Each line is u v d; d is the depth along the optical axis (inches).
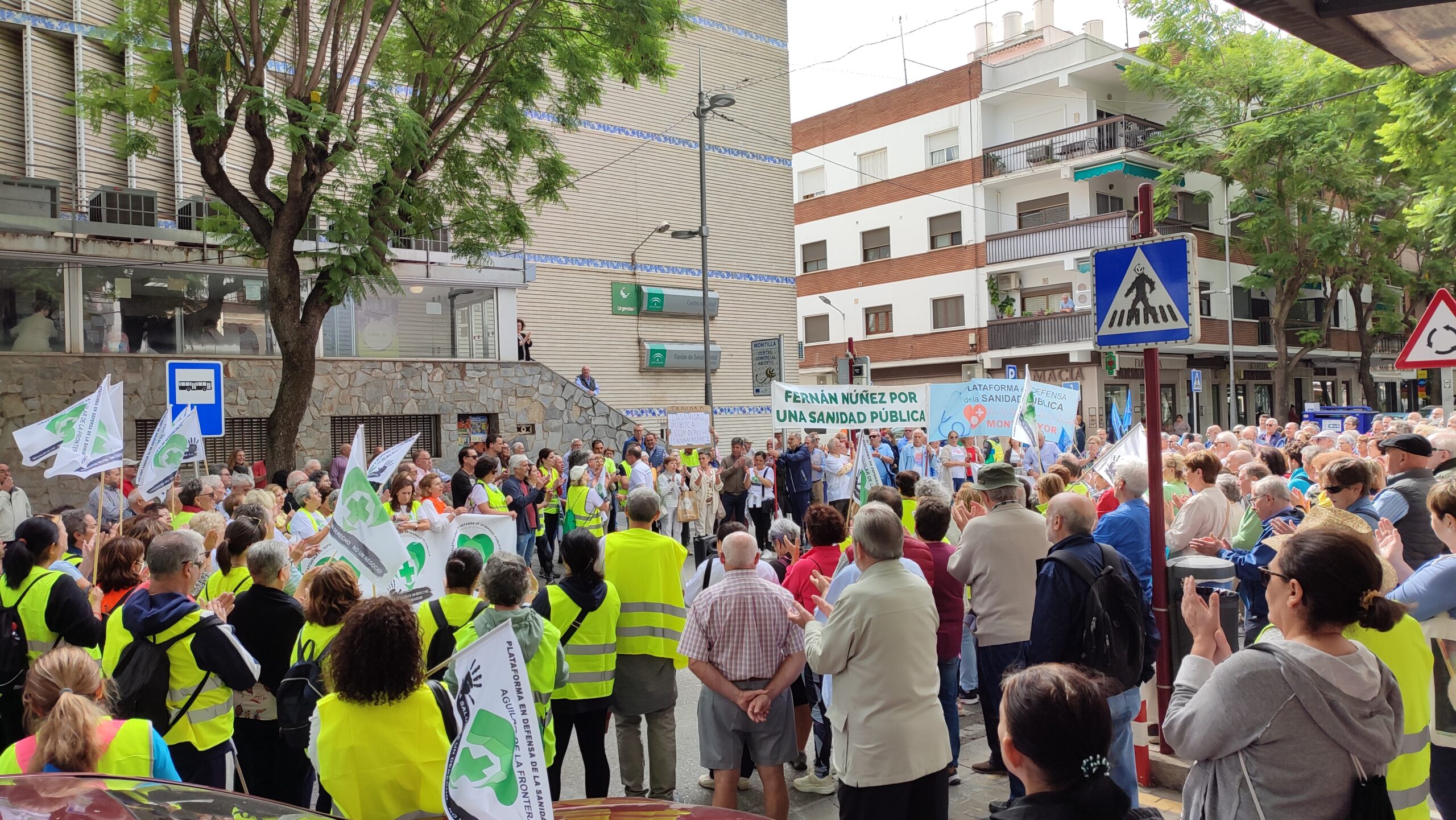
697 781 234.1
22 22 612.7
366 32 492.4
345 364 662.5
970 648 293.0
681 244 1005.8
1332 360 1535.4
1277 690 97.7
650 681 203.9
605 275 943.0
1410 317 1417.3
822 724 231.3
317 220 635.5
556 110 595.8
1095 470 340.2
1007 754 90.7
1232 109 1106.1
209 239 599.5
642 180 975.0
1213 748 101.4
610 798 148.7
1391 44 127.8
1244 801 100.2
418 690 133.9
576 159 924.0
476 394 721.0
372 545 216.4
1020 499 215.3
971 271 1306.6
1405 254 1713.8
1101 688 90.0
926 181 1364.4
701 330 1021.2
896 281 1403.8
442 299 729.6
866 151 1449.3
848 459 650.2
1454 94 531.8
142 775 123.3
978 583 213.5
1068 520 178.9
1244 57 1107.3
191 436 373.1
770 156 1094.4
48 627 197.8
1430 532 212.5
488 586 169.6
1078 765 84.4
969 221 1314.0
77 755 116.8
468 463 486.0
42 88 625.6
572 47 542.6
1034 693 87.0
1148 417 213.8
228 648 170.2
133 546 213.9
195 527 251.9
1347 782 96.5
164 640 168.2
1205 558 214.5
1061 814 83.2
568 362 914.1
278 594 189.3
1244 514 269.0
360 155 588.7
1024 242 1244.5
